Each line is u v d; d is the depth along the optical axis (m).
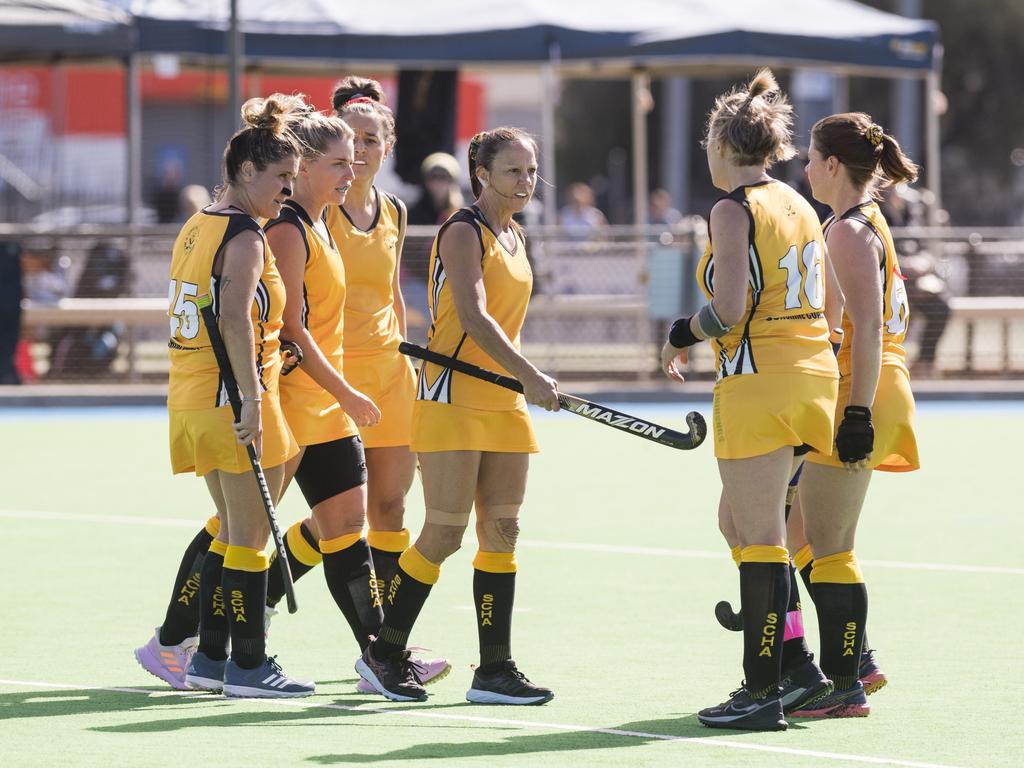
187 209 65.94
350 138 23.16
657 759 19.14
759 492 20.39
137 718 21.19
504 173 21.70
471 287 21.41
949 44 148.38
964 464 48.97
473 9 70.75
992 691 22.77
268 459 21.91
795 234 20.36
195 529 36.97
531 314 66.75
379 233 24.67
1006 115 150.88
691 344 20.80
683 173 124.56
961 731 20.55
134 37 66.62
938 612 28.33
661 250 66.56
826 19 72.56
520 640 26.22
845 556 21.58
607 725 20.91
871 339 20.84
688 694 22.67
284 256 22.53
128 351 65.44
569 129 164.88
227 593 22.19
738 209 20.09
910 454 21.84
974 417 62.03
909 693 22.70
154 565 32.53
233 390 21.33
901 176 21.66
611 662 24.67
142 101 103.31
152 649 23.17
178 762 18.95
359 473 23.42
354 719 21.23
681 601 29.33
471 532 37.09
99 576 31.36
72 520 38.19
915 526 37.69
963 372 68.94
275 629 27.12
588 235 66.62
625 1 73.06
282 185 21.72
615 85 163.12
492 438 21.89
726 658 24.92
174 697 22.50
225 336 21.28
